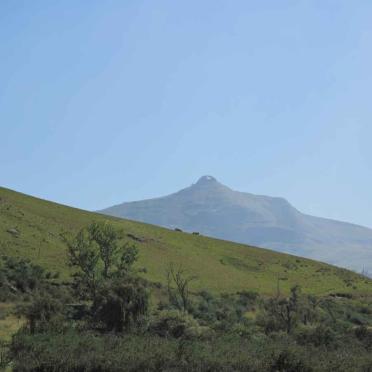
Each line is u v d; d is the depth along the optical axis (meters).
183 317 67.94
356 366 47.91
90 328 64.62
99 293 71.25
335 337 68.69
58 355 44.81
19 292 98.12
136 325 67.25
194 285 132.12
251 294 132.38
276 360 46.91
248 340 63.56
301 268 174.75
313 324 88.00
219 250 174.12
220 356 47.56
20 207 151.88
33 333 56.47
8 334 62.00
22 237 129.00
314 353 51.75
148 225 181.50
